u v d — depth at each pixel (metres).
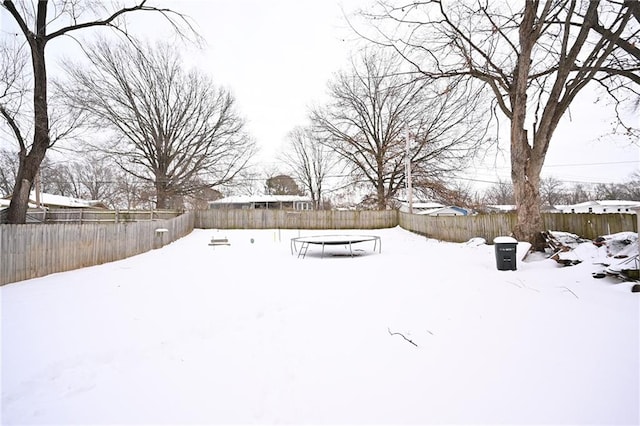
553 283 5.74
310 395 2.56
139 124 28.45
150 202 31.53
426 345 3.38
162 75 29.70
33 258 7.28
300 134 44.84
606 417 2.14
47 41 9.39
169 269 8.59
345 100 29.41
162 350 3.45
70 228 8.42
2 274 6.54
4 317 4.40
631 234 6.99
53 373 2.94
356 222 25.12
